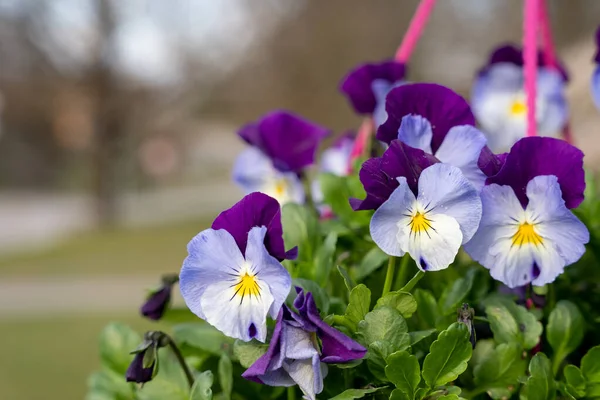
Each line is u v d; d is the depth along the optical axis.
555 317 0.36
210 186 7.50
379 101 0.46
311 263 0.38
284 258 0.34
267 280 0.32
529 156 0.34
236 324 0.32
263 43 5.02
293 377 0.32
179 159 6.53
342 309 0.35
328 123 4.59
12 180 7.63
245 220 0.33
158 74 5.74
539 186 0.34
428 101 0.36
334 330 0.32
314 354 0.32
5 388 1.78
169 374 0.39
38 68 5.75
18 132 6.54
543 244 0.34
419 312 0.36
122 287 3.20
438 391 0.32
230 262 0.33
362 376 0.34
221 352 0.38
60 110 5.82
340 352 0.32
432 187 0.33
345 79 0.47
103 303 2.85
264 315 0.32
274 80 4.95
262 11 5.08
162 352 0.39
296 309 0.32
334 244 0.38
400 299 0.33
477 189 0.33
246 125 0.47
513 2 3.75
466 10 3.85
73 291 3.13
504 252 0.34
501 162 0.34
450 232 0.32
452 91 0.36
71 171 7.60
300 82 4.75
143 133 5.83
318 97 4.70
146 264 3.79
